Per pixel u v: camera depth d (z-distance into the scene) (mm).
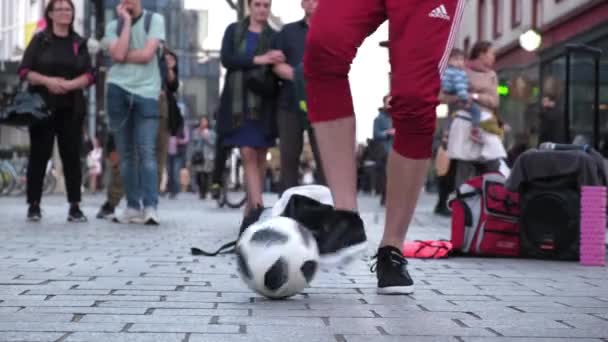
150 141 10234
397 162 4465
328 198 4863
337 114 4531
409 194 4539
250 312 3984
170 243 7789
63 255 6539
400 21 4234
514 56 29078
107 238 8195
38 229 9164
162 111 11508
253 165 8375
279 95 8375
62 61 10453
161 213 13406
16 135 22281
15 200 17297
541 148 7492
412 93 4223
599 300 4547
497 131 11812
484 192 7340
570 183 7152
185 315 3885
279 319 3803
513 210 7309
